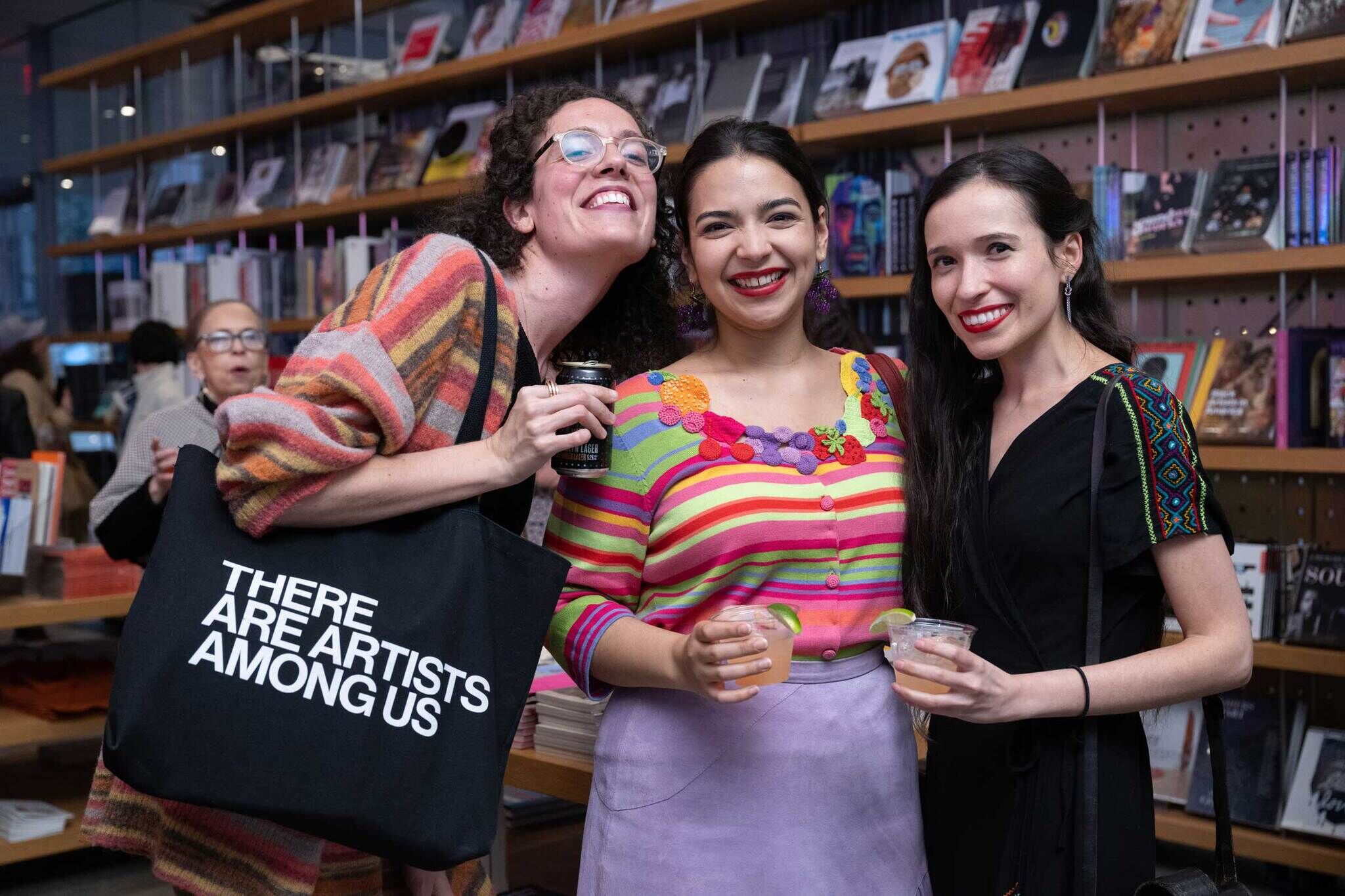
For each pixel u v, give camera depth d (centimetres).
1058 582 153
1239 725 335
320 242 640
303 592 130
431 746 130
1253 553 327
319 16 589
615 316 182
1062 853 149
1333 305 346
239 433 127
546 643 161
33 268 877
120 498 321
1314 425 321
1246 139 352
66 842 358
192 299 645
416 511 137
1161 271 335
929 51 383
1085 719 149
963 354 169
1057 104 352
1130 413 149
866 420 167
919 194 379
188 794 124
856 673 160
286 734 126
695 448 157
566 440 138
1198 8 332
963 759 161
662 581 158
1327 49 304
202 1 742
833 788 154
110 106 776
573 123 158
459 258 143
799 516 155
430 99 559
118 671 125
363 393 130
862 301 425
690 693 157
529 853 254
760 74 425
